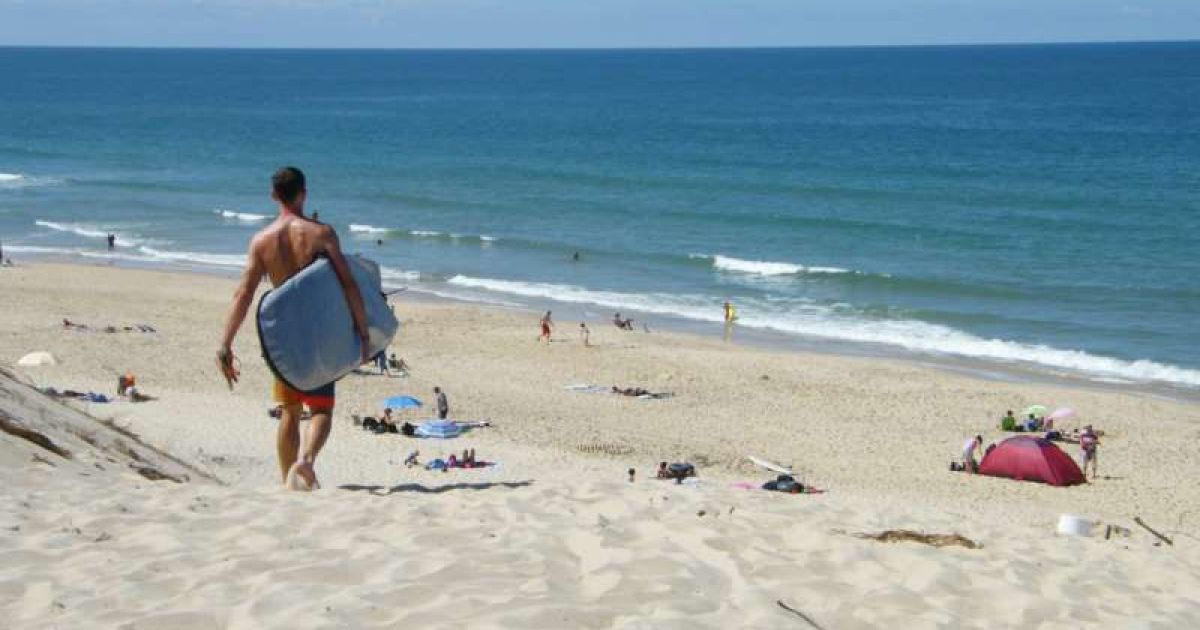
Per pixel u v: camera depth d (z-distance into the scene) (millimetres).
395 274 46312
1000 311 39969
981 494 20875
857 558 4992
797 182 73312
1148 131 104438
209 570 4438
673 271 47219
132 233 54938
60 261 47719
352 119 127500
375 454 20219
